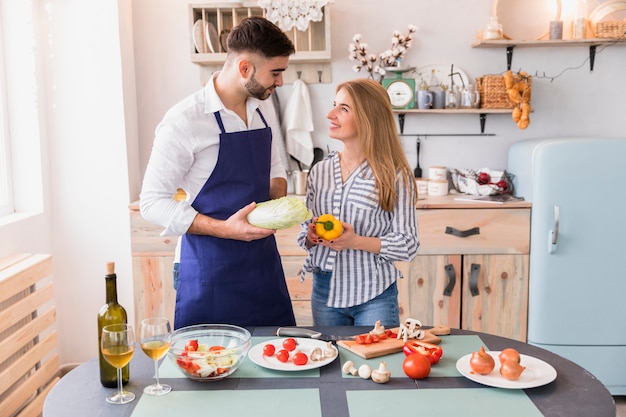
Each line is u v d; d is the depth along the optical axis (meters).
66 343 3.63
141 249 3.36
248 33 1.93
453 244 3.32
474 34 3.72
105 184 3.52
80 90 3.46
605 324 3.30
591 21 3.61
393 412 1.34
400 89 3.59
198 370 1.48
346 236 2.03
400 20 3.72
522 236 3.30
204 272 2.05
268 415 1.34
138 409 1.37
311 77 3.74
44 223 3.41
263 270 2.12
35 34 3.32
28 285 2.67
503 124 3.80
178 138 1.98
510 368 1.46
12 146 3.33
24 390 2.60
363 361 1.62
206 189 2.05
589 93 3.76
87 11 3.41
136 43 3.73
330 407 1.37
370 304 2.17
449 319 3.38
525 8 3.67
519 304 3.35
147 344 1.42
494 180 3.62
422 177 3.85
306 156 3.76
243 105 2.12
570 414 1.33
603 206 3.22
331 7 3.71
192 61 3.48
